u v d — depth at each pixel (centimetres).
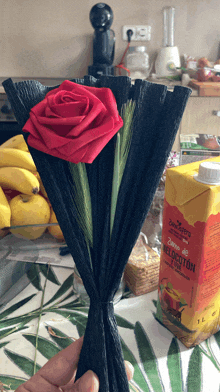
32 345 50
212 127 138
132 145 30
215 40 169
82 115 26
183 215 48
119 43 171
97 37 149
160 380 46
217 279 49
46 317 55
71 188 31
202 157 70
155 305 60
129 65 156
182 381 46
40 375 38
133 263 60
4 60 173
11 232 69
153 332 54
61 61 174
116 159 30
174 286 51
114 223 31
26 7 162
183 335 52
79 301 59
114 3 162
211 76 136
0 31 167
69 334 52
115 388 34
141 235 66
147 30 167
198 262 47
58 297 60
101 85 31
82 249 32
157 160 29
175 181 48
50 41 169
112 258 32
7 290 60
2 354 49
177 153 71
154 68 173
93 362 33
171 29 160
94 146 25
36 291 61
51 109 26
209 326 53
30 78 172
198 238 46
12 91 28
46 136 25
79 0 161
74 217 31
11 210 69
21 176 68
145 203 30
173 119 29
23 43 170
